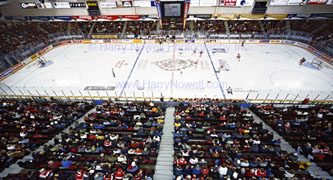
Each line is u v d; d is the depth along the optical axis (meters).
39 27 41.16
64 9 37.72
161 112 15.52
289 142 12.29
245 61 29.36
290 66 27.28
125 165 9.71
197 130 12.78
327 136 12.19
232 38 36.78
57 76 26.16
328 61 28.06
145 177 8.93
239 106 18.45
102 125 13.48
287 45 35.28
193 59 30.55
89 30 42.28
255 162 9.81
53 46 36.88
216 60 30.00
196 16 36.81
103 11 37.59
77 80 25.02
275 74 25.20
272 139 12.59
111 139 12.07
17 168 10.60
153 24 41.97
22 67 28.88
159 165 10.76
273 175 9.47
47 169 10.01
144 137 12.62
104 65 29.42
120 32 41.19
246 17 35.75
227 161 9.52
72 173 10.03
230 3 34.34
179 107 17.05
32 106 17.34
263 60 29.52
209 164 10.16
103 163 9.73
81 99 20.52
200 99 19.16
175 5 34.53
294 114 15.55
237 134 12.23
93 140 12.44
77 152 11.33
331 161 10.48
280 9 33.84
